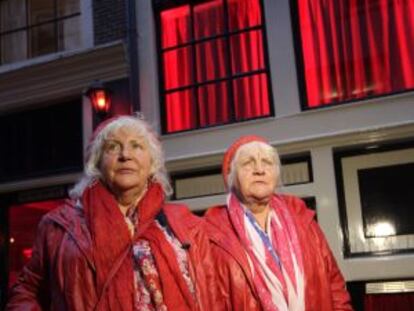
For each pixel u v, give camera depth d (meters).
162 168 1.93
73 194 1.84
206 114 5.14
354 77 4.64
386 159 4.29
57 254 1.63
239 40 5.11
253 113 4.92
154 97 5.21
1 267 5.64
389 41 4.57
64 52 5.74
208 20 5.31
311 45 4.82
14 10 6.40
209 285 1.82
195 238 1.85
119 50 5.35
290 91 4.64
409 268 3.93
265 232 2.18
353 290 4.12
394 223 4.18
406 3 4.55
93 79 5.51
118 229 1.65
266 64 4.90
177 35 5.41
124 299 1.54
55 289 1.60
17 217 5.77
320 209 4.29
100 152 1.82
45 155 5.77
